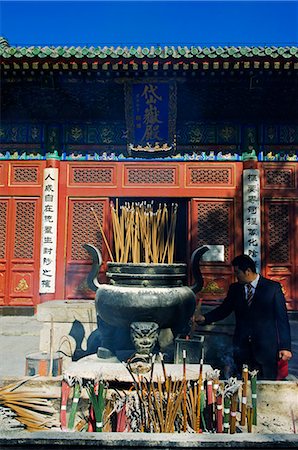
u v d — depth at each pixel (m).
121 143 11.24
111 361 4.68
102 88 10.00
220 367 5.55
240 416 3.60
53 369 4.69
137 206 4.89
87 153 11.27
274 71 9.13
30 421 3.42
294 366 6.07
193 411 3.40
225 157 11.15
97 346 6.28
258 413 3.79
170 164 11.19
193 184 11.12
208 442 2.75
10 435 2.84
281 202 11.03
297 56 8.67
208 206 11.09
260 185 11.07
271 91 10.05
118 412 3.27
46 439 2.80
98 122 11.34
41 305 6.62
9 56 8.85
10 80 9.66
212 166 11.16
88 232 11.08
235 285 4.47
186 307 4.57
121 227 4.89
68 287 10.89
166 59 8.89
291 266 10.84
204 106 10.78
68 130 11.36
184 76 9.40
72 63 8.98
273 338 4.07
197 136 11.23
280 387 3.85
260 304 4.13
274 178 11.09
